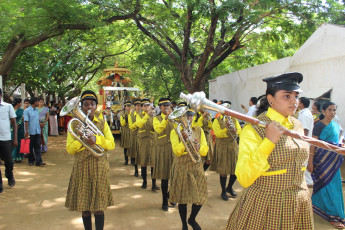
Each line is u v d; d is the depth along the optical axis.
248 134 2.11
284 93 2.11
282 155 2.04
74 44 18.30
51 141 12.57
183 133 3.82
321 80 8.69
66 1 9.24
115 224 4.25
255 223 2.10
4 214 4.52
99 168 3.44
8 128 5.81
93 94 3.54
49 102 16.67
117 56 21.98
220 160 5.45
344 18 10.70
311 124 4.82
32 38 10.48
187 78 12.61
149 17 12.87
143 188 6.09
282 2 9.64
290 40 13.96
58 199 5.25
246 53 15.50
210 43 10.70
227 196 5.40
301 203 2.12
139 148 6.29
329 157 4.30
